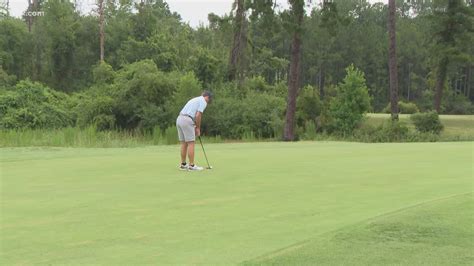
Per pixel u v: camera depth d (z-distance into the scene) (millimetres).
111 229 5273
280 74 69312
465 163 11117
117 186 8031
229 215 5918
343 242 4578
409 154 13422
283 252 4328
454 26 48688
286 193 7375
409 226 5062
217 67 37438
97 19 56750
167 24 65750
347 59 86750
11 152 14453
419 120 32312
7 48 55344
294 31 26875
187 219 5719
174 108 30938
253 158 12477
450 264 3996
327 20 28125
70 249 4559
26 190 7645
